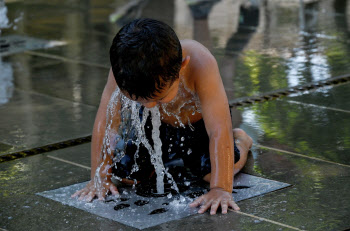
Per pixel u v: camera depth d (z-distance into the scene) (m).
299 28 11.27
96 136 4.77
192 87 4.55
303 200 4.53
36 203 4.62
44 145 5.94
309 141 5.81
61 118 6.77
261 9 13.24
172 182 4.91
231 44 10.12
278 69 8.55
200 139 4.91
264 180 4.93
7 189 4.91
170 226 4.16
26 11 13.40
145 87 3.77
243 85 7.82
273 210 4.37
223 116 4.49
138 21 3.86
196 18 12.37
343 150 5.56
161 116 4.81
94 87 8.02
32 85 8.14
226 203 4.39
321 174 5.02
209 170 4.82
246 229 4.09
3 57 9.66
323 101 7.08
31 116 6.85
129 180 4.92
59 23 12.20
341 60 8.98
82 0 14.81
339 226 4.10
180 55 3.87
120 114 4.86
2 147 5.89
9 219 4.36
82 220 4.30
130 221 4.26
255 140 5.87
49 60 9.48
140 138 4.83
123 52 3.74
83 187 4.91
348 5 13.54
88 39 10.83
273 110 6.80
